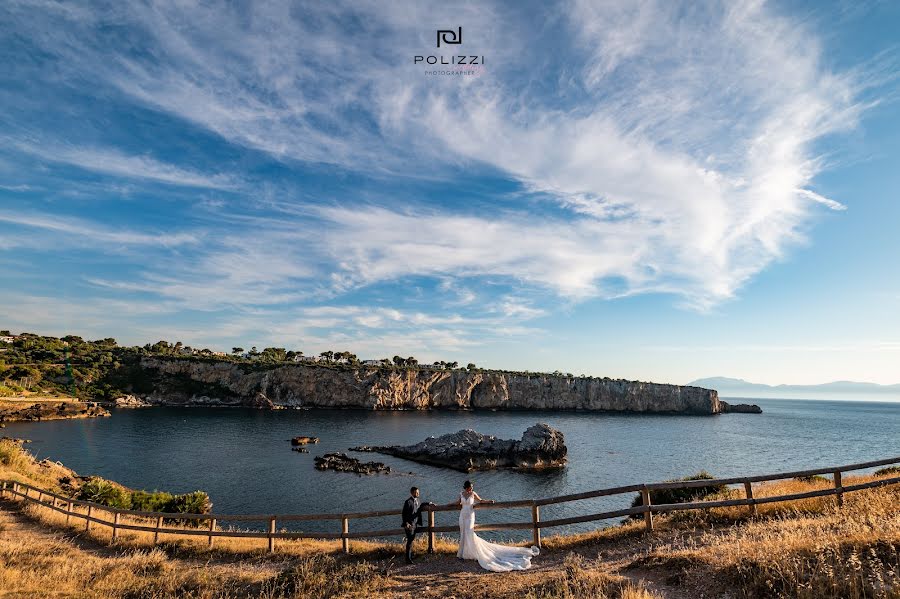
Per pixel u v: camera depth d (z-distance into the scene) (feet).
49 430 274.16
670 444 296.10
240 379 526.98
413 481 174.50
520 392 624.18
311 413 462.60
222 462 197.47
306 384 533.55
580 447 275.39
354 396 536.83
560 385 641.40
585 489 168.25
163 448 227.81
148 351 604.49
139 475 168.66
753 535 33.17
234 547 48.42
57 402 374.63
